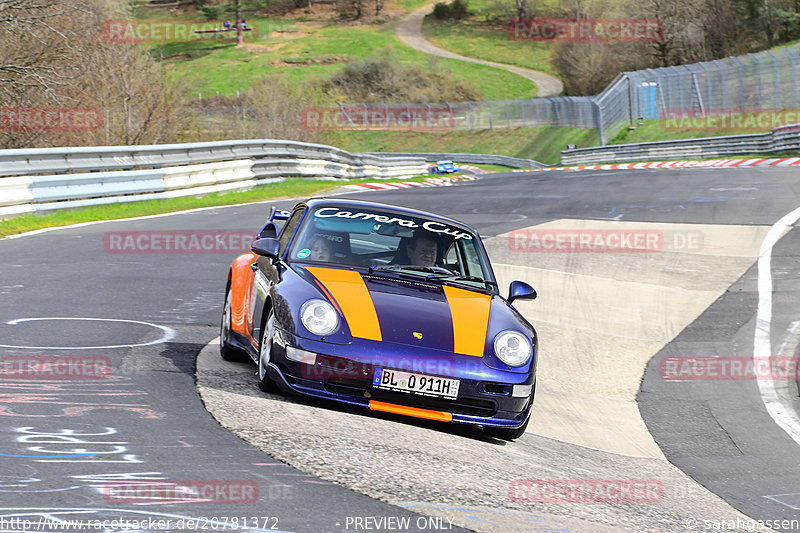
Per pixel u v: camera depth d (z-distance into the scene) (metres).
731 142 164.50
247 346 23.31
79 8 94.19
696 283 45.91
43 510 11.62
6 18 84.00
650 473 20.59
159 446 15.21
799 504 18.91
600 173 127.69
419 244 23.83
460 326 20.19
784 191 83.19
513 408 19.78
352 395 19.09
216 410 18.12
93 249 46.47
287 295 20.11
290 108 153.38
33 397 17.92
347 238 23.50
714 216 67.94
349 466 15.38
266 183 93.44
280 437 16.56
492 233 61.16
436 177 144.38
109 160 67.38
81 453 14.40
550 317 38.81
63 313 29.11
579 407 27.09
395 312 20.12
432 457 17.02
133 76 98.19
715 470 21.67
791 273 47.53
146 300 33.50
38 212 58.69
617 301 42.03
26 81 87.56
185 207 71.44
